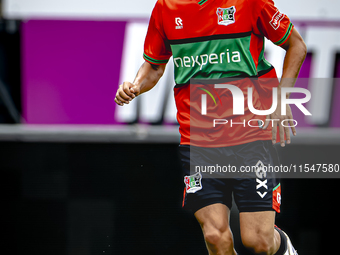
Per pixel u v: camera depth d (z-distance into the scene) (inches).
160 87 650.2
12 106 650.2
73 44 650.8
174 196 576.4
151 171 581.9
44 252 564.1
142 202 574.2
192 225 565.3
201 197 377.1
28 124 650.8
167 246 564.1
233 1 373.4
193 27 378.9
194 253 559.2
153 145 585.6
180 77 391.9
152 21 408.5
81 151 590.6
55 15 649.0
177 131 607.2
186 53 384.5
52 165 584.1
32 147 589.3
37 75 650.8
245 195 376.2
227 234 370.9
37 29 649.0
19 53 649.0
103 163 587.2
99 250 564.4
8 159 588.1
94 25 650.8
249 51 376.8
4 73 647.1
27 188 581.6
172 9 384.5
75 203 577.0
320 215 547.2
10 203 575.8
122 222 571.2
